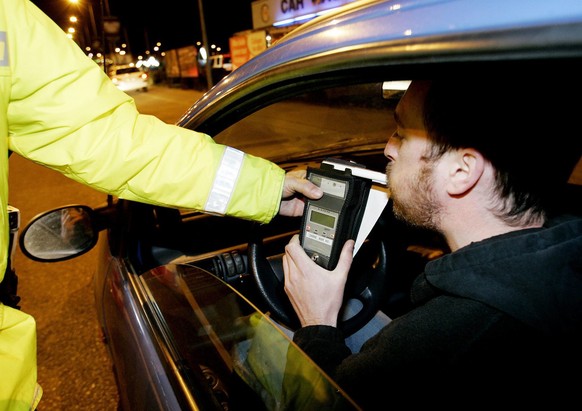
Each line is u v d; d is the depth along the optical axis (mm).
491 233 768
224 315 1046
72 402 2176
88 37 1833
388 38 619
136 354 1151
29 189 6281
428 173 800
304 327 1029
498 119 677
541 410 645
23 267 3557
